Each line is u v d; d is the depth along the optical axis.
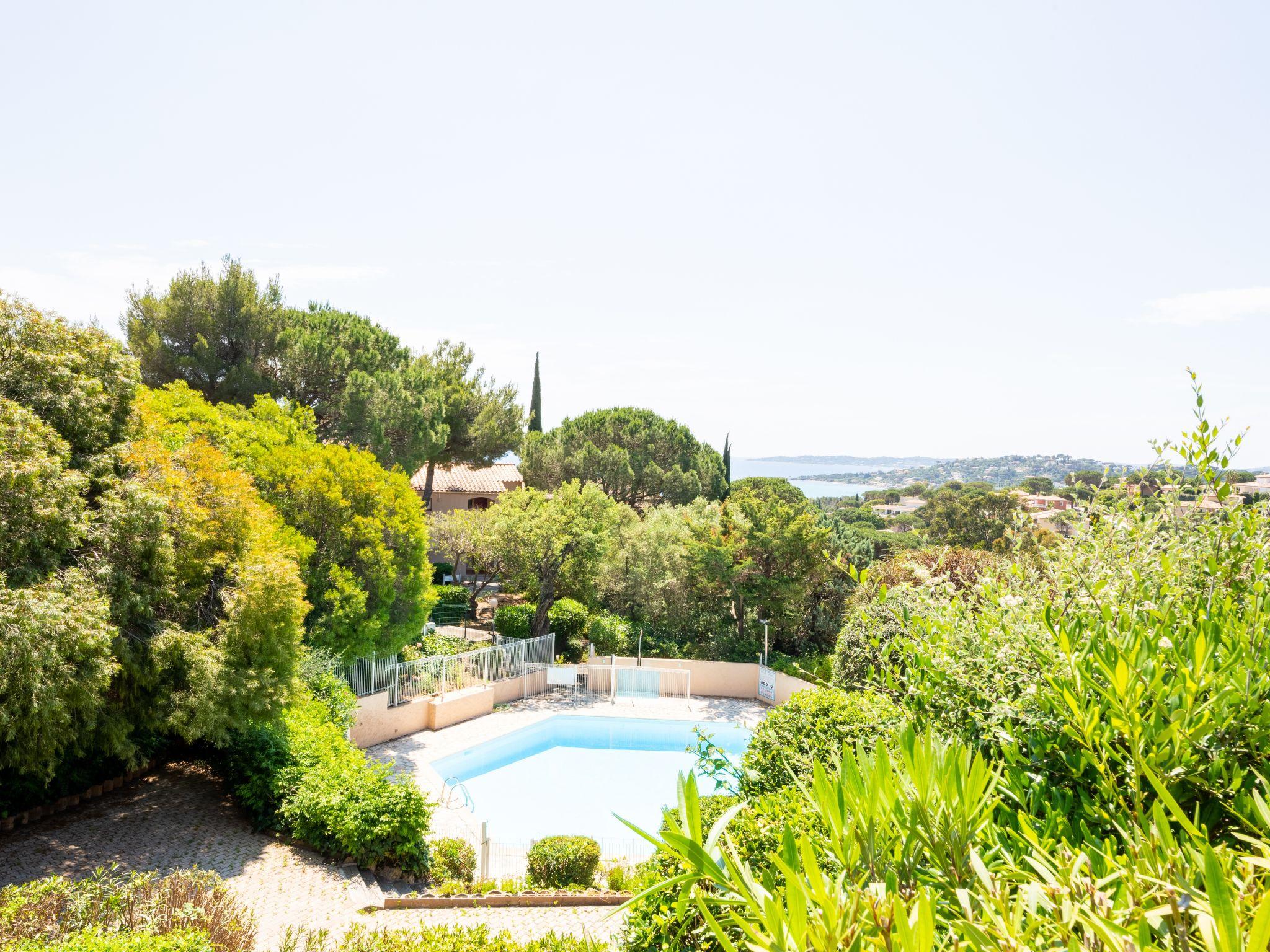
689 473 38.78
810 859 2.07
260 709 11.91
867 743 4.12
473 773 18.81
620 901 11.18
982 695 3.56
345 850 11.38
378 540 18.05
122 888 7.94
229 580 12.58
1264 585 3.30
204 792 13.36
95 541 10.23
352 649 17.67
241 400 25.75
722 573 25.67
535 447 37.28
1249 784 2.71
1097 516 4.16
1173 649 2.99
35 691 8.37
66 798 12.23
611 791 18.03
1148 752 2.81
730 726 22.20
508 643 23.97
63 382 10.49
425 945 7.72
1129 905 2.06
